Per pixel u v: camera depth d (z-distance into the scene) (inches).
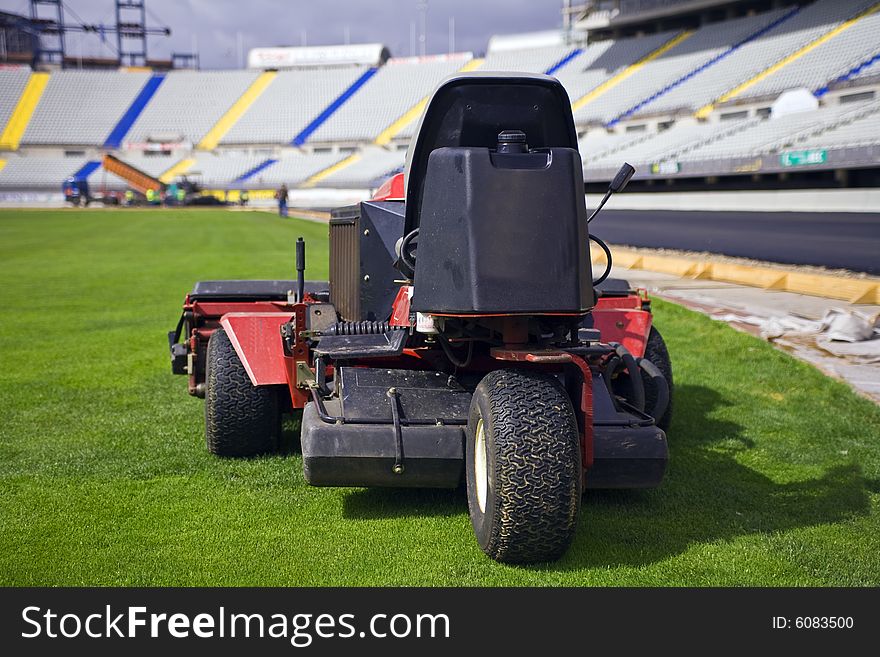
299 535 153.4
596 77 2185.0
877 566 141.8
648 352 216.1
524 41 2780.5
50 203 2647.6
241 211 2158.0
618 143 1798.7
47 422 234.1
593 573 137.9
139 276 647.1
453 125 149.9
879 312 369.1
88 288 570.6
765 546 149.1
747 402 249.4
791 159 1236.5
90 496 173.8
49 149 2775.6
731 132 1528.1
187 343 234.8
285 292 242.7
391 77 2881.4
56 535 153.3
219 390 194.5
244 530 155.8
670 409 215.0
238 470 191.2
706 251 662.5
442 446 148.2
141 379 290.8
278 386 197.8
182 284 593.6
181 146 2746.1
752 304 414.9
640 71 2084.2
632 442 151.3
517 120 150.9
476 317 142.0
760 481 183.6
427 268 139.1
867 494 175.2
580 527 157.0
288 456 201.9
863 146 1106.7
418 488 178.1
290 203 2492.6
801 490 177.9
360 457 146.5
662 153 1599.4
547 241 134.3
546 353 136.4
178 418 239.0
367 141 2640.3
